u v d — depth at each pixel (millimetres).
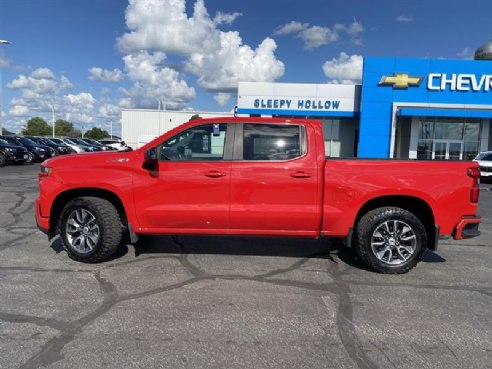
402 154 27359
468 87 25141
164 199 5254
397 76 25516
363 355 3279
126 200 5281
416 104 25625
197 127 5316
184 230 5352
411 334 3646
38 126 124438
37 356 3150
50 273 5051
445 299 4469
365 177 5121
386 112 26000
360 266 5566
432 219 5234
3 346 3289
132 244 6402
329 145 29156
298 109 28172
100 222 5297
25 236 6898
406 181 5094
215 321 3826
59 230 5492
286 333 3623
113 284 4711
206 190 5207
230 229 5309
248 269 5352
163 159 5301
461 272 5422
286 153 5227
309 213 5176
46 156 28859
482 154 20141
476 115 24891
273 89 28172
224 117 5363
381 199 5348
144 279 4895
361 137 26297
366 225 5176
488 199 13406
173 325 3727
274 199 5191
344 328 3740
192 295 4438
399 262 5219
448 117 26422
